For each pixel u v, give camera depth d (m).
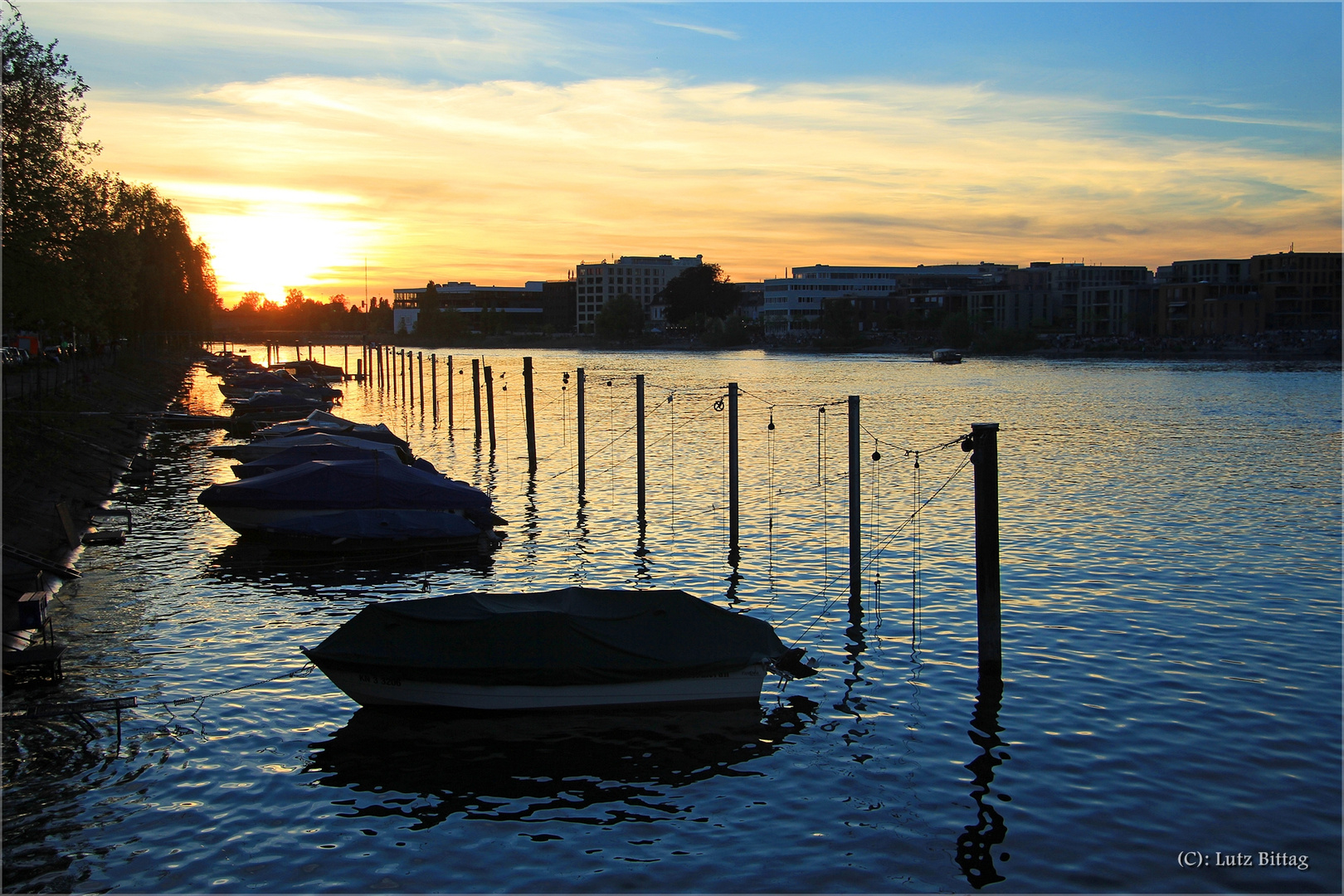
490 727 24.62
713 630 25.98
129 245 88.25
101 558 40.44
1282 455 70.75
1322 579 36.91
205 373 165.62
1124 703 25.78
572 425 93.25
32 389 69.44
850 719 25.00
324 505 42.88
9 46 51.22
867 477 60.22
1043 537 44.06
